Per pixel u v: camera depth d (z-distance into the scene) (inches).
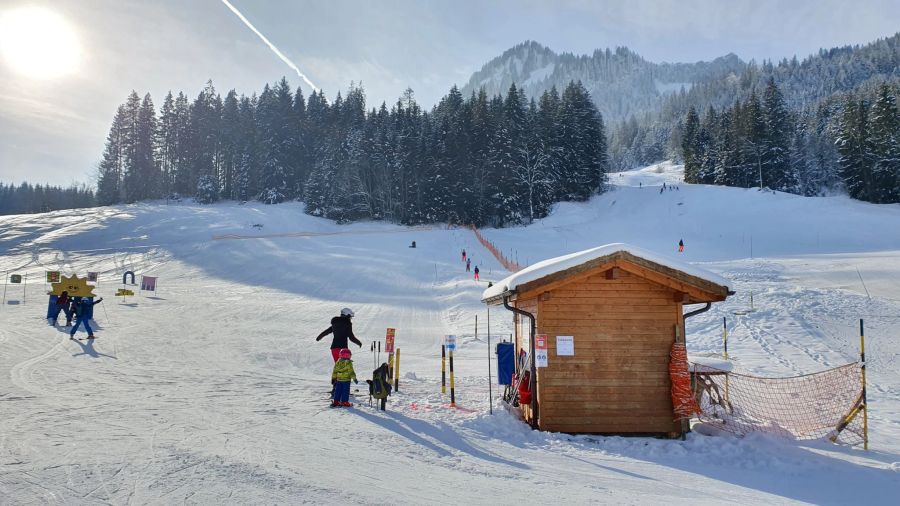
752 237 2265.0
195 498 209.9
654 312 413.1
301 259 1939.0
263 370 591.5
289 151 3870.6
